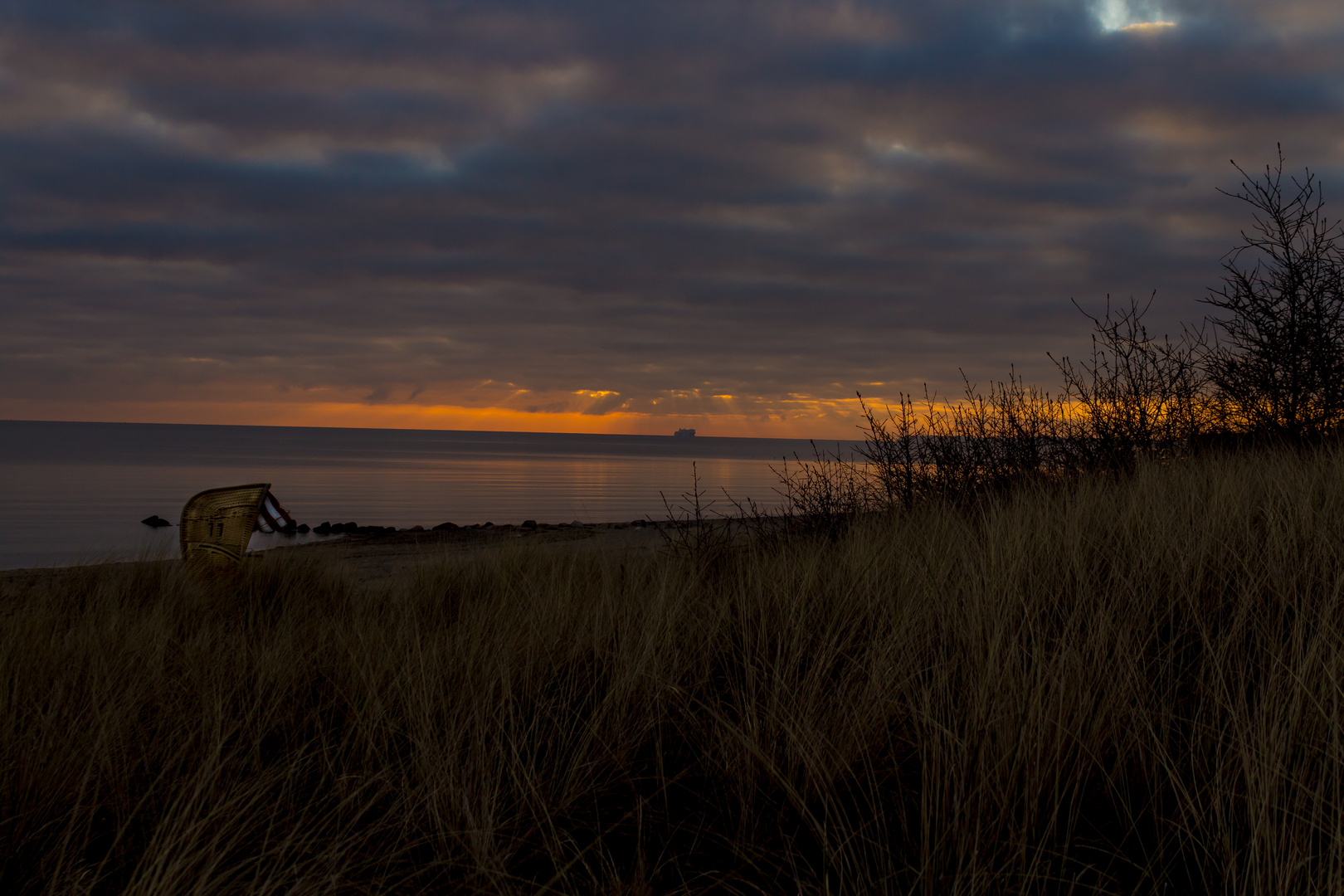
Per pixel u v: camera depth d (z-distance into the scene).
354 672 3.28
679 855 2.13
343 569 7.59
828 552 5.59
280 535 17.78
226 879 1.94
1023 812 2.01
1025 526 4.37
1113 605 2.95
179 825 1.94
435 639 3.71
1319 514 3.77
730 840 2.10
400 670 3.23
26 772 2.25
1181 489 4.96
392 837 2.17
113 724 2.55
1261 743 1.90
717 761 2.49
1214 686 2.36
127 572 6.58
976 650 2.73
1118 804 2.10
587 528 16.00
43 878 1.94
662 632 3.55
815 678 2.79
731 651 3.55
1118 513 4.57
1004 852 1.89
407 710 2.79
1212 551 3.57
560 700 3.11
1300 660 2.27
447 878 2.01
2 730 2.48
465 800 2.09
